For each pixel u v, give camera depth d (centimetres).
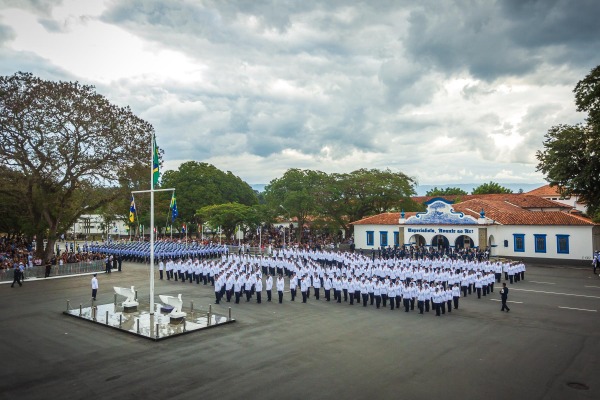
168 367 1509
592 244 4491
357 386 1338
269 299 2764
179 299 2112
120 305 2553
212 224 6228
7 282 3500
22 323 2139
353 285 2641
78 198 4581
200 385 1348
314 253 4316
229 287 2695
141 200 4919
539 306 2556
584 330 2006
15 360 1592
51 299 2784
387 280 2584
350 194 6625
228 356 1623
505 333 1952
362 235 6050
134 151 4447
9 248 5200
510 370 1478
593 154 3981
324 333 1948
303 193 6034
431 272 3114
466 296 2883
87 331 1980
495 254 5031
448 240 5197
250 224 6450
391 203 6712
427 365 1523
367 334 1933
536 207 6419
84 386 1350
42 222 4247
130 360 1584
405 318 2258
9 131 3903
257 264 4019
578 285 3322
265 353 1658
